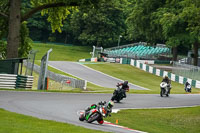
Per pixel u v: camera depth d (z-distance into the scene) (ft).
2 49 334.44
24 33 344.28
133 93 257.34
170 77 444.96
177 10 490.08
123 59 564.30
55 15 323.98
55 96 189.67
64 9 320.91
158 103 208.54
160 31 531.09
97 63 545.44
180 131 135.64
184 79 416.46
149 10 547.08
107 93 242.58
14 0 266.98
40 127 83.92
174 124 148.56
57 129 83.41
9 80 218.79
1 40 338.13
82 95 211.41
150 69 488.02
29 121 92.48
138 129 124.06
